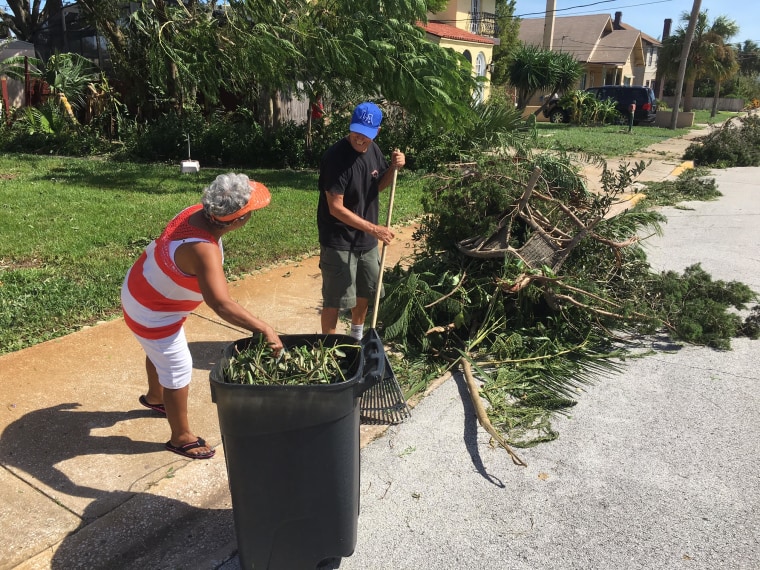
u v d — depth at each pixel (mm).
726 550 2723
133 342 4512
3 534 2635
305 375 2404
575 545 2756
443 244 5352
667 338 5059
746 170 15398
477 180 5207
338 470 2322
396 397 3480
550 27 33375
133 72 15289
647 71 57312
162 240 2721
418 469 3291
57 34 20828
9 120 16047
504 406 3891
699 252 7594
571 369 4430
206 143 13945
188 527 2785
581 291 4641
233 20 10812
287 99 14438
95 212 8133
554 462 3369
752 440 3578
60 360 4184
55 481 2984
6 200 8633
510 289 4414
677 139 22562
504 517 2932
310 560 2463
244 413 2180
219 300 2533
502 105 12984
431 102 10305
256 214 8383
